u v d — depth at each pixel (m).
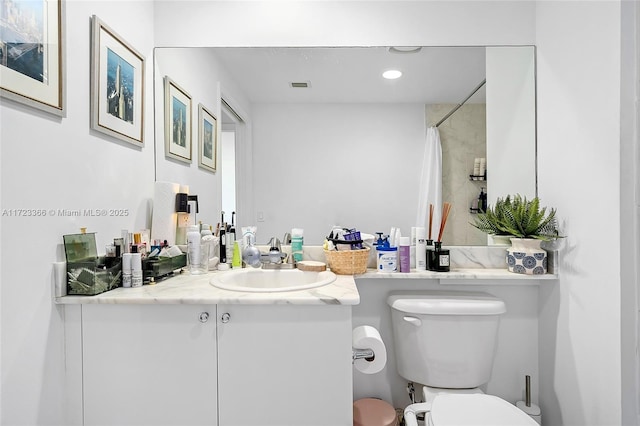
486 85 1.79
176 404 1.21
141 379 1.21
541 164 1.74
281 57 1.82
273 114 1.82
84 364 1.22
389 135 1.81
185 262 1.64
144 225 1.70
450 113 1.79
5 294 0.99
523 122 1.78
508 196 1.77
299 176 1.82
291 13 1.82
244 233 1.77
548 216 1.62
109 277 1.29
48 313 1.15
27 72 1.04
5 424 1.00
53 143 1.15
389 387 1.75
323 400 1.21
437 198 1.79
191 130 1.83
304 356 1.21
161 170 1.81
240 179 1.84
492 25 1.79
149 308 1.21
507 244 1.72
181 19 1.82
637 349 1.18
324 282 1.38
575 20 1.44
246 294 1.24
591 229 1.35
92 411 1.22
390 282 1.76
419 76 1.80
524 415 1.21
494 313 1.52
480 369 1.54
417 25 1.80
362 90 1.81
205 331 1.21
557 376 1.58
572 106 1.47
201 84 1.83
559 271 1.57
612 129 1.24
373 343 1.34
